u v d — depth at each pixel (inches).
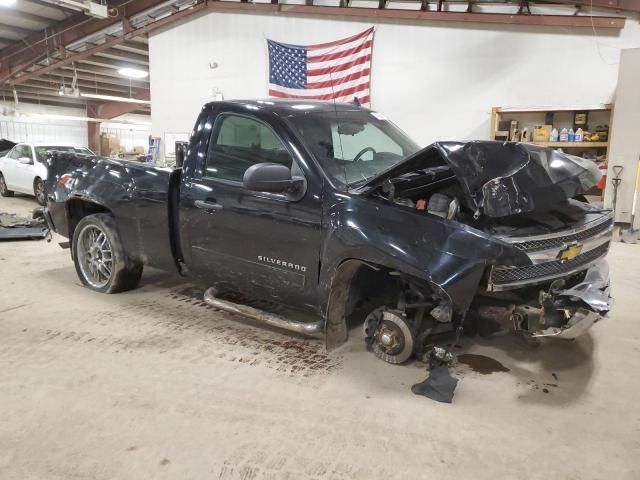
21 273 197.8
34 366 116.8
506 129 327.0
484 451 86.4
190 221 136.4
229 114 131.3
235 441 88.8
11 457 84.0
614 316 153.5
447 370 109.5
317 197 112.4
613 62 296.8
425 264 95.3
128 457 84.2
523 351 127.3
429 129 349.4
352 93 366.6
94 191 160.7
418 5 342.6
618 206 278.2
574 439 90.3
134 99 792.3
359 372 114.7
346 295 114.3
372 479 79.2
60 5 418.9
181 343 130.3
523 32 313.4
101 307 157.2
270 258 121.5
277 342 131.3
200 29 424.5
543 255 101.8
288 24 385.1
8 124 834.8
